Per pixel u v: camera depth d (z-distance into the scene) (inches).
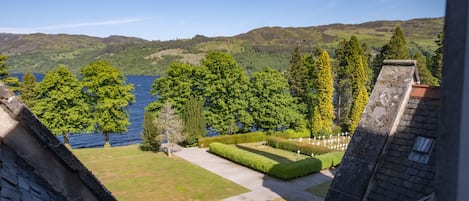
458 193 67.3
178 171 893.2
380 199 229.8
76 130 1214.9
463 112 66.3
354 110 1454.2
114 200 124.4
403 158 234.1
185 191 733.9
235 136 1315.2
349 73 1583.4
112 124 1255.5
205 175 859.4
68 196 113.4
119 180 807.7
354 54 1561.3
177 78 1320.1
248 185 780.6
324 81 1416.1
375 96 265.9
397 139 243.6
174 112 1179.3
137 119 2340.1
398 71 264.1
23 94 1347.2
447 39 70.8
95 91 1245.7
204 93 1373.0
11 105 104.0
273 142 1277.1
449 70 70.1
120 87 1275.8
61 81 1176.2
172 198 689.6
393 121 245.1
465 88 66.0
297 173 836.6
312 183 802.8
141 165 952.3
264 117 1392.7
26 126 106.4
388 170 236.4
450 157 69.5
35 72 7140.8
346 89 1640.0
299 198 694.5
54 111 1186.0
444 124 71.2
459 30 67.8
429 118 234.8
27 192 90.7
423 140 230.5
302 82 1588.3
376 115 255.8
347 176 247.3
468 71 65.5
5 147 103.7
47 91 1178.6
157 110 1314.0
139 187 757.9
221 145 1084.5
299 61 1601.9
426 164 221.1
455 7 69.0
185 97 1341.0
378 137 245.9
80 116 1211.9
